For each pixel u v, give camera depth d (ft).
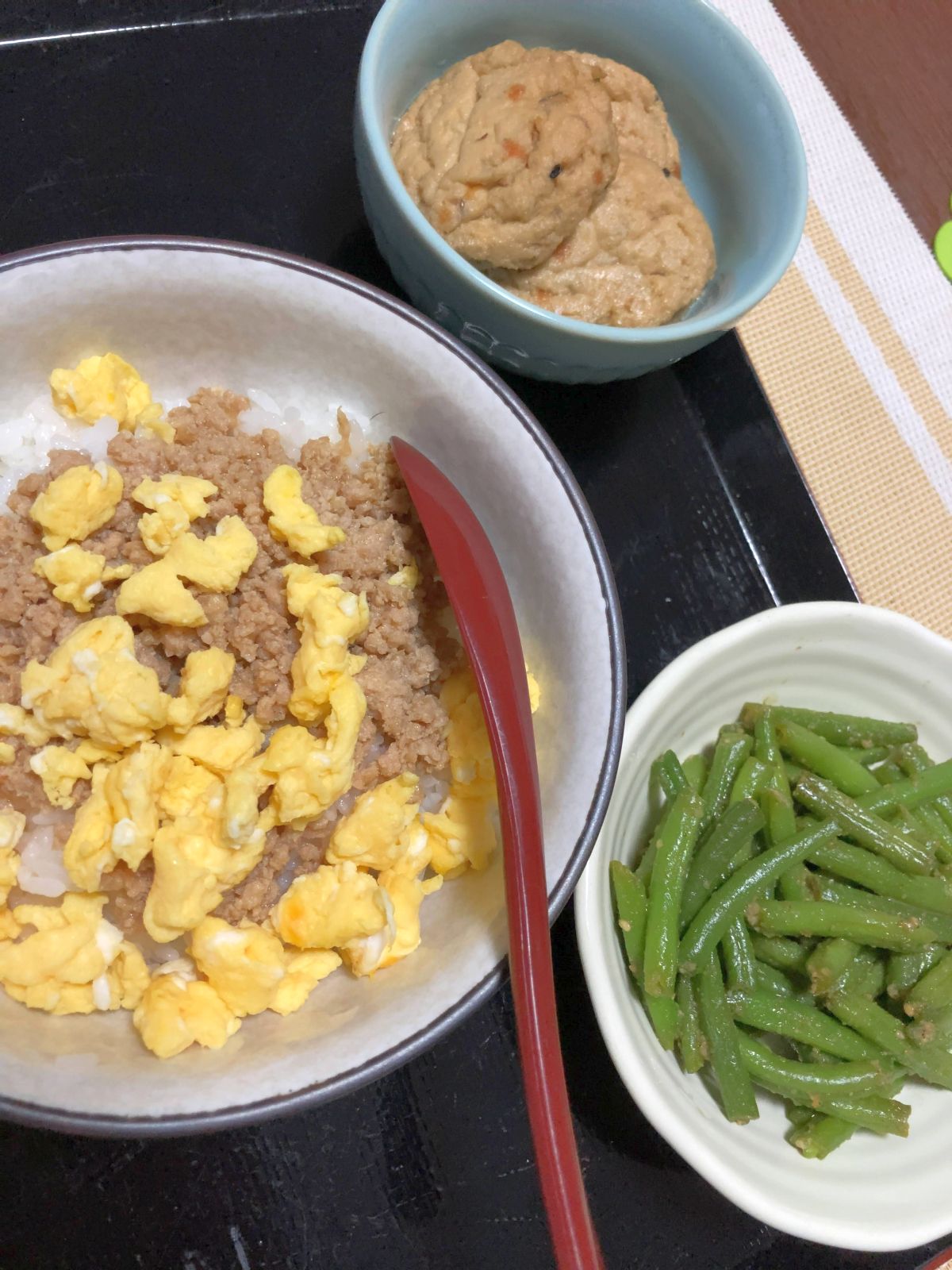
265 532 0.72
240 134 0.88
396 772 0.72
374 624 0.74
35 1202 0.69
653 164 0.86
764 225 0.84
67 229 0.83
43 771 0.65
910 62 1.10
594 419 0.90
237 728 0.69
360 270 0.87
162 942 0.66
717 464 0.92
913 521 0.99
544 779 0.71
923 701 0.86
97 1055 0.62
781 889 0.80
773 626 0.80
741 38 0.84
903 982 0.78
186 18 0.88
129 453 0.72
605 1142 0.76
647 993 0.74
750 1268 0.76
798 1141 0.75
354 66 0.91
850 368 1.01
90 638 0.66
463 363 0.71
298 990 0.68
